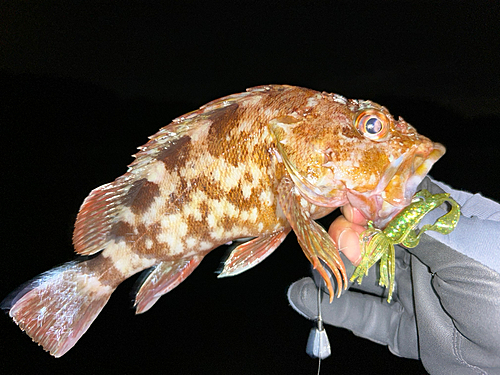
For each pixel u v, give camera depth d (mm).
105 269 187
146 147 179
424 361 209
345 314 253
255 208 179
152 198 180
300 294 265
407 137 169
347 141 168
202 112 176
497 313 160
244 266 185
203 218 179
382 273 163
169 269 189
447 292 172
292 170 171
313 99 176
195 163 177
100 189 180
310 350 232
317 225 175
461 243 160
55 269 189
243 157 176
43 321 185
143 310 187
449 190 219
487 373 189
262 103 176
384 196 167
